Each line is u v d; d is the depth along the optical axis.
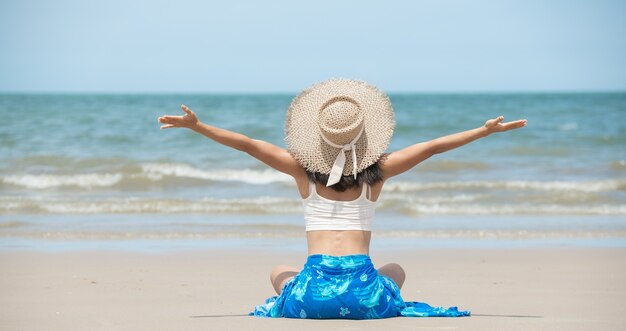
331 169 4.78
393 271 5.30
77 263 8.12
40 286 6.73
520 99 54.00
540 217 12.42
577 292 6.46
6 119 27.92
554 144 23.00
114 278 7.21
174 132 22.67
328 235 4.84
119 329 4.78
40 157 18.11
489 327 4.74
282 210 12.72
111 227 10.95
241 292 6.50
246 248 9.34
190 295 6.31
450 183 15.51
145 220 11.69
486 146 22.45
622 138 23.72
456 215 12.59
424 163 18.12
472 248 9.42
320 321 4.80
